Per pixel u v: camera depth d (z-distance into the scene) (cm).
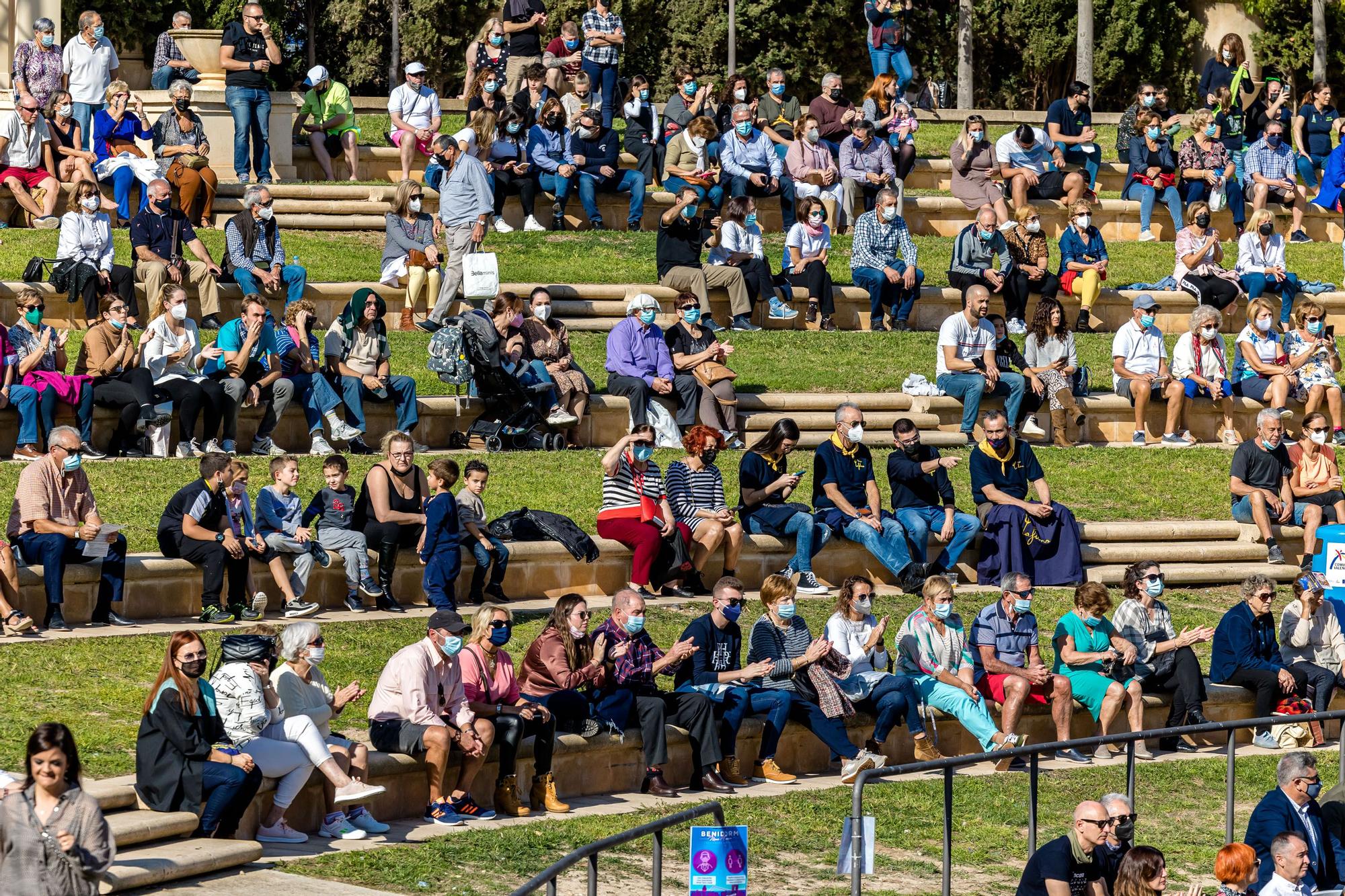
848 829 2339
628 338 4562
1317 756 3519
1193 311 5728
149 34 9062
